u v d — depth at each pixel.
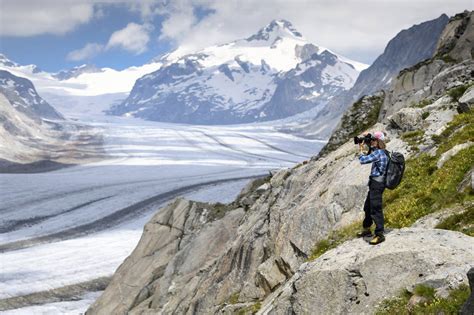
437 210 13.92
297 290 12.02
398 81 36.22
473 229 11.81
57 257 77.88
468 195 13.59
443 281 9.67
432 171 16.64
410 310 9.68
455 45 37.44
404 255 10.73
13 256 78.56
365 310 10.50
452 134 18.31
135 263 38.91
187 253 33.50
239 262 23.42
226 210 38.53
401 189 16.75
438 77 29.58
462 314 8.59
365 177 17.38
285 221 19.95
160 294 32.31
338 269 11.35
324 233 16.97
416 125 21.16
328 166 22.02
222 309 19.81
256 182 39.97
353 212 16.61
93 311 36.84
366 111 35.66
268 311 13.84
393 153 11.94
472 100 19.77
